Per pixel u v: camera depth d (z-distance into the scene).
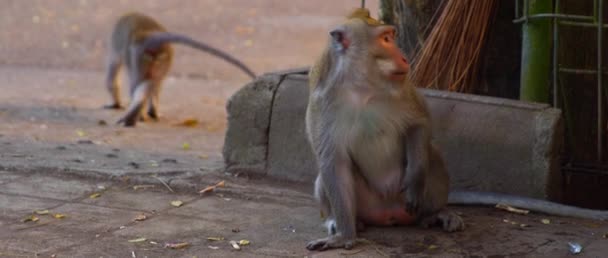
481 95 13.50
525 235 11.22
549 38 12.96
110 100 23.66
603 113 13.15
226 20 35.56
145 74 21.62
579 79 13.22
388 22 14.52
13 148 15.56
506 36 13.75
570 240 11.05
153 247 10.84
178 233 11.33
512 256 10.55
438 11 13.84
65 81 26.08
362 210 11.41
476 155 12.41
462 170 12.49
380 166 11.12
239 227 11.58
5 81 25.59
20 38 31.88
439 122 12.57
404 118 10.80
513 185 12.26
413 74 13.52
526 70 13.02
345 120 10.70
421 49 13.84
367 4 38.19
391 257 10.52
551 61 13.15
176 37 21.95
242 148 13.65
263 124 13.49
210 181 13.32
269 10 37.69
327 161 10.80
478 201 12.16
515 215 11.97
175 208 12.31
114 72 22.58
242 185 13.20
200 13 36.72
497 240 11.05
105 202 12.50
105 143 17.50
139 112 20.55
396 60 10.42
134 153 16.08
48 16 35.34
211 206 12.41
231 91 25.33
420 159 10.84
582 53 13.23
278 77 13.52
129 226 11.56
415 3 13.94
